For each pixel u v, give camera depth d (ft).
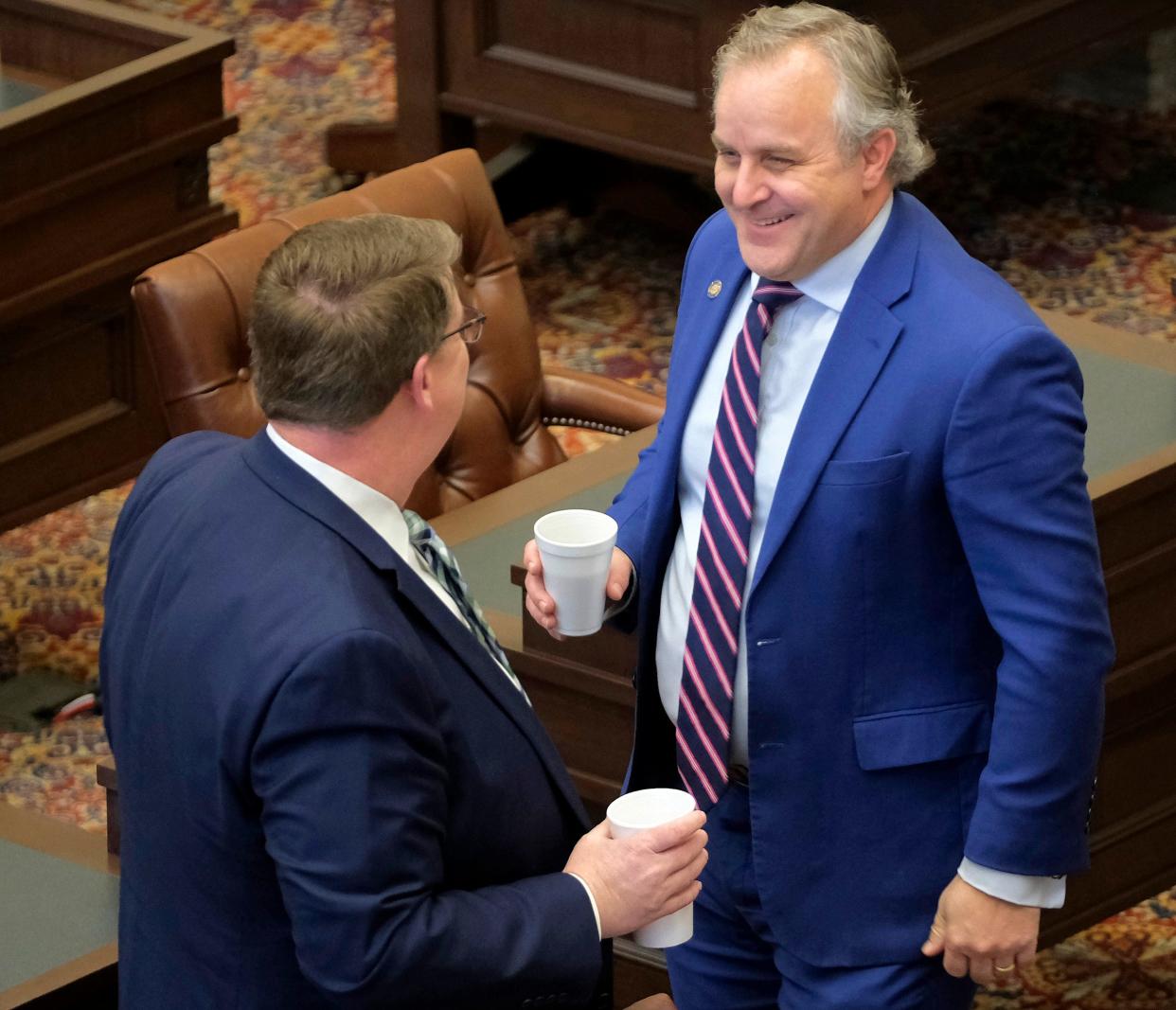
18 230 51.19
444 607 24.48
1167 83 84.53
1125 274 70.44
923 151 28.27
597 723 37.93
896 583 28.25
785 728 29.17
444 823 23.77
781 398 29.04
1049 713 26.94
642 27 63.31
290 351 23.43
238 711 22.72
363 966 22.44
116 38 56.29
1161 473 36.22
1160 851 39.81
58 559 58.65
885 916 29.66
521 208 74.64
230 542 23.91
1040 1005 42.19
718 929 32.30
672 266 73.51
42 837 37.35
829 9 27.86
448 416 24.57
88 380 54.49
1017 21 66.54
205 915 24.22
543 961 23.81
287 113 84.74
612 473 44.16
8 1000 32.07
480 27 67.00
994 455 26.76
